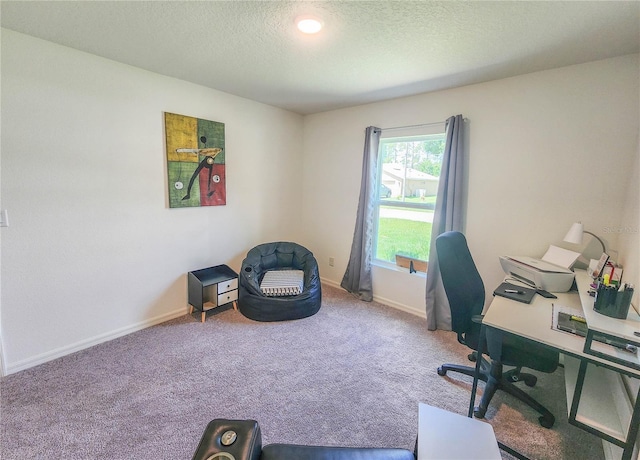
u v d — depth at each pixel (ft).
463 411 5.97
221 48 6.65
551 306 5.70
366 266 11.23
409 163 10.44
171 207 9.11
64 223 7.15
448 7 4.86
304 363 7.43
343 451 3.67
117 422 5.46
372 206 11.07
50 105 6.69
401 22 5.37
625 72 6.41
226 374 6.91
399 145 10.64
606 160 6.75
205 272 9.95
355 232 11.48
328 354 7.84
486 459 3.38
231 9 5.12
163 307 9.30
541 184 7.63
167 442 5.10
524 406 6.13
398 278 10.75
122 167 7.99
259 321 9.48
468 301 6.14
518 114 7.82
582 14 4.94
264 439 5.24
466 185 8.86
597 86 6.73
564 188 7.32
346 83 8.75
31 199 6.64
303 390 6.48
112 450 4.92
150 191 8.63
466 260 6.75
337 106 11.49
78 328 7.60
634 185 6.04
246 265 10.40
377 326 9.43
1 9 5.26
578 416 4.18
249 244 11.71
